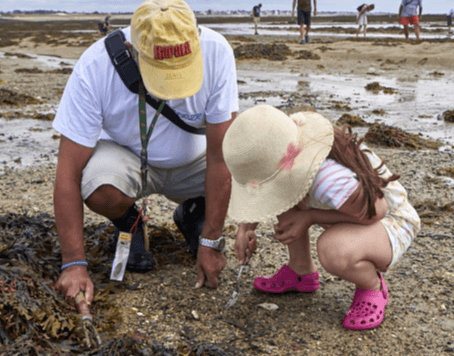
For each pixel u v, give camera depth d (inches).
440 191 164.6
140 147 102.0
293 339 87.8
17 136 257.4
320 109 319.6
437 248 123.2
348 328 90.3
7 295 83.0
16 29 2171.5
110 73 91.9
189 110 97.0
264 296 102.2
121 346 79.3
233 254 121.6
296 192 79.6
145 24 83.4
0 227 118.3
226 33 1306.6
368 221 84.9
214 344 85.3
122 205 99.4
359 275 87.0
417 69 543.8
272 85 443.2
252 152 77.7
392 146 226.8
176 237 130.0
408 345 85.7
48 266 102.0
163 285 105.5
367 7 859.4
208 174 100.3
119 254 103.7
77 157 94.8
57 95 395.2
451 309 96.4
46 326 81.6
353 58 650.2
